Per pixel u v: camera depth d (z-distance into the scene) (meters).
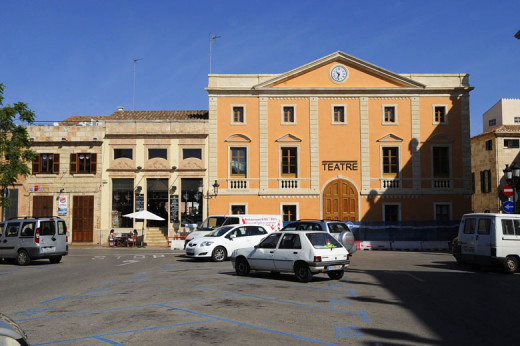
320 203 36.84
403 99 37.66
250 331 8.13
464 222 19.39
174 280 15.02
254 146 37.16
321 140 37.31
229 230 22.81
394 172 37.47
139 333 8.00
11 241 21.55
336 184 37.06
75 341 7.53
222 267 19.23
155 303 10.84
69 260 23.84
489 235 17.84
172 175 36.88
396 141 37.34
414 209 36.94
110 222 36.56
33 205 36.72
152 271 17.94
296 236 15.01
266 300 11.21
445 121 37.47
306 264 14.44
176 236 34.53
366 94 37.59
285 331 8.15
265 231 23.67
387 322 8.91
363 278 15.71
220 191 36.66
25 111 27.67
